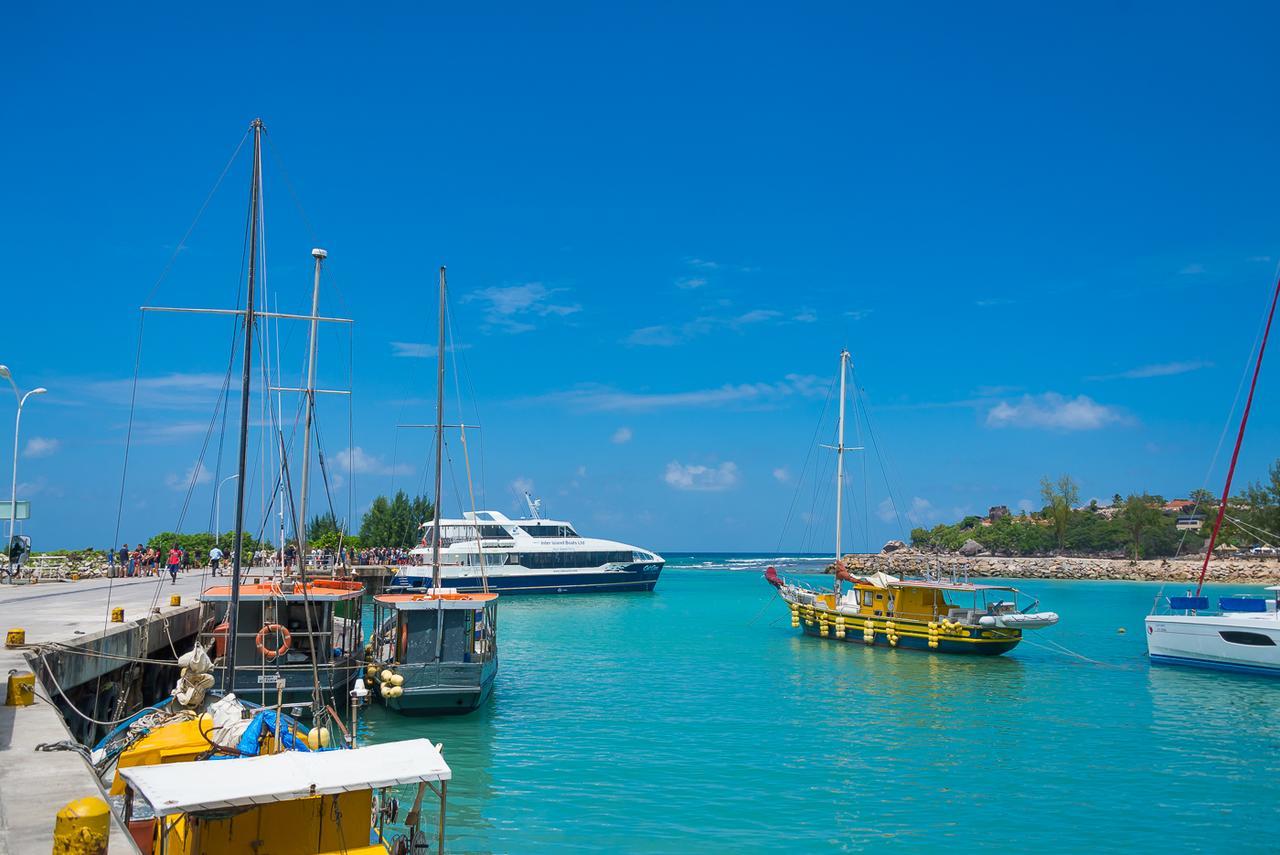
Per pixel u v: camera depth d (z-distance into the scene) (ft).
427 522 268.00
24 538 144.97
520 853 51.11
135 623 81.46
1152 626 129.80
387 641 91.25
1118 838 55.26
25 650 60.03
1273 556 405.59
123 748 44.78
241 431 65.36
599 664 128.06
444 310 115.85
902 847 53.31
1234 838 55.26
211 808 30.35
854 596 159.84
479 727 83.71
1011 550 512.22
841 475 169.07
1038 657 136.98
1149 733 84.28
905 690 107.14
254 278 67.41
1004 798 63.00
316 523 283.79
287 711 67.62
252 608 82.12
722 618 199.82
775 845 53.36
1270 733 84.23
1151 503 499.51
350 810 35.42
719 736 81.56
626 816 58.18
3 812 28.91
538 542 259.39
